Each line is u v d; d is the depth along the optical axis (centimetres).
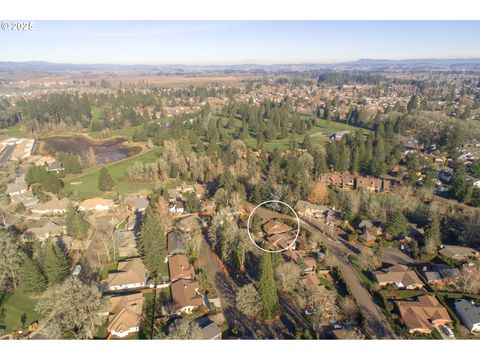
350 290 7181
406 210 10644
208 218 10525
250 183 12762
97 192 12700
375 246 8925
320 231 9781
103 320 6291
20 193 12331
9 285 7212
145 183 13600
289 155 15100
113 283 7306
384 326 6297
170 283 7475
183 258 8188
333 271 7875
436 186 12650
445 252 8400
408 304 6656
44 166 14325
